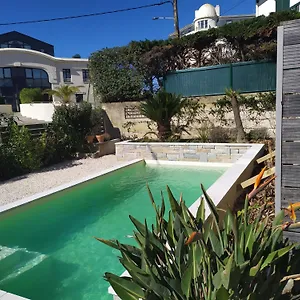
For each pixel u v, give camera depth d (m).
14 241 4.40
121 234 4.57
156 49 12.14
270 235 1.78
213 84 11.38
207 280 1.44
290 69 2.12
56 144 9.80
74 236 4.53
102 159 10.19
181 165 8.99
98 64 12.87
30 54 23.36
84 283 3.30
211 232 1.68
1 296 2.33
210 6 29.36
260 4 20.28
